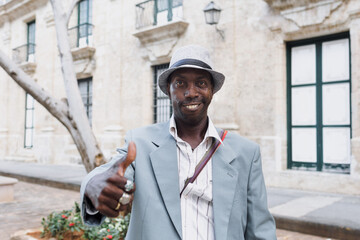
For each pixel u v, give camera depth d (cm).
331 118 736
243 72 837
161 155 128
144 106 1098
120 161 99
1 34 1816
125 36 1168
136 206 123
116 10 1192
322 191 703
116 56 1185
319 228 455
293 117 793
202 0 925
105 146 1184
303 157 776
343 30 697
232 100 844
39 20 1549
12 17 1736
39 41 1548
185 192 126
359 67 667
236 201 131
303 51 778
